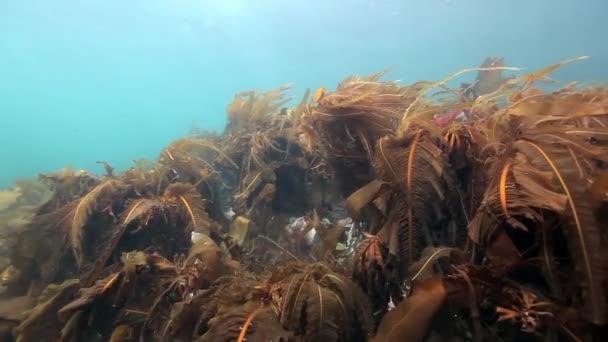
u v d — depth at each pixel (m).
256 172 3.60
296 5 44.56
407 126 2.12
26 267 3.05
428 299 1.46
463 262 1.67
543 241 1.35
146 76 77.19
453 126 1.99
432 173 1.83
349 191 2.62
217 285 2.13
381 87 2.74
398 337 1.43
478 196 1.80
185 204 2.91
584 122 1.83
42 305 2.49
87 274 2.58
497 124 1.88
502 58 5.03
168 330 2.11
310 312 1.64
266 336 1.55
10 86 75.56
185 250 2.93
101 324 2.41
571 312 1.26
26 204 3.99
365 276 1.95
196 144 3.87
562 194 1.29
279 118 4.12
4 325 2.73
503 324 1.44
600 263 1.19
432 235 1.93
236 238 3.01
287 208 3.59
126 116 83.56
